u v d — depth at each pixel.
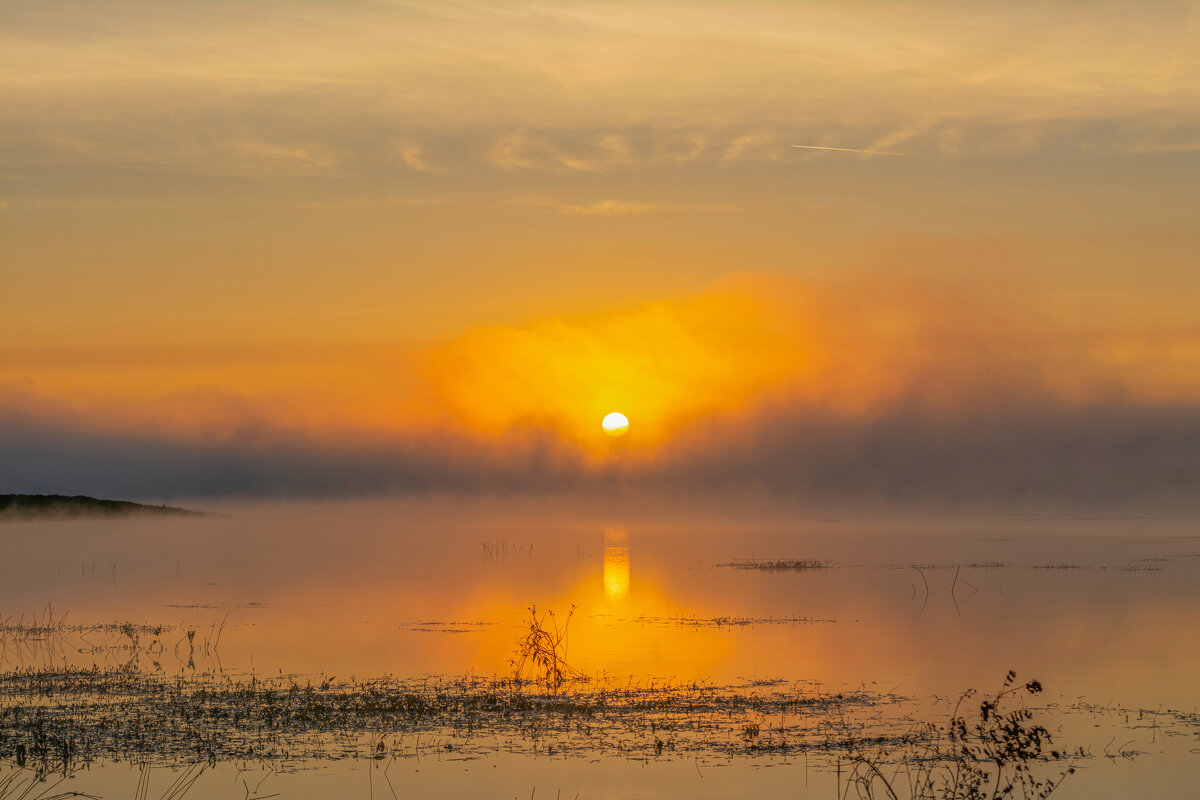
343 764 18.61
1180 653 30.00
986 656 29.59
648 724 21.34
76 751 19.36
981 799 16.52
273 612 42.53
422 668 28.14
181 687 25.33
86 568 68.06
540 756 19.02
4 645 32.84
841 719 21.75
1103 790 17.23
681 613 40.62
